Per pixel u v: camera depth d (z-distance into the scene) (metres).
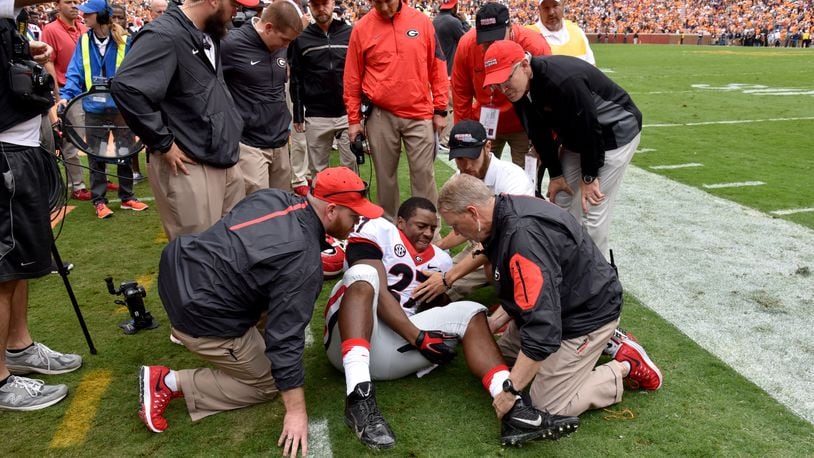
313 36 5.38
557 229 2.50
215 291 2.49
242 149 4.08
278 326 2.44
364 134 4.72
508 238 2.45
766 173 6.68
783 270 4.27
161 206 3.25
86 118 3.51
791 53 25.42
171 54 2.96
